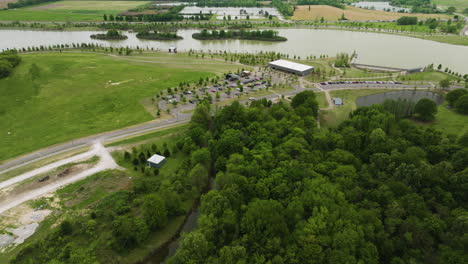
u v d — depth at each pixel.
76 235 93.88
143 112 178.62
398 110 166.25
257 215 86.88
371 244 80.81
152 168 128.62
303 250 78.81
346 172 105.94
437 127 156.88
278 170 107.06
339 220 84.81
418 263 79.25
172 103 187.88
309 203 93.19
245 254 79.75
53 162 131.75
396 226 87.69
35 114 174.25
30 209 105.50
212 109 181.62
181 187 110.62
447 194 95.75
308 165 109.50
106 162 132.38
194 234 83.81
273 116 155.62
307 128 143.50
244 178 103.62
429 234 83.62
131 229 91.62
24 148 141.62
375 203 94.81
